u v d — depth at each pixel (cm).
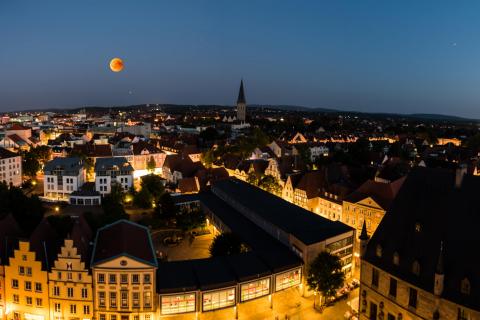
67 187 15012
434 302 5016
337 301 7825
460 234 5100
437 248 5238
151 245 7269
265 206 10919
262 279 7375
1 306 6856
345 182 13625
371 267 6031
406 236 5691
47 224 7650
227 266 7569
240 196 12162
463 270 4862
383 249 5903
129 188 14862
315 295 8038
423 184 5831
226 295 7044
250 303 7731
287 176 15488
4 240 7169
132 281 6581
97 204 14075
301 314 7338
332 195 12650
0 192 10619
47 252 7025
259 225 10150
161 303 6681
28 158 18600
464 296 4738
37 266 6644
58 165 15125
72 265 6569
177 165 18000
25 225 9931
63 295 6669
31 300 6756
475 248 4884
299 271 7938
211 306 6944
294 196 13912
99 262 6506
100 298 6619
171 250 10194
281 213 10188
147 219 12062
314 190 13338
